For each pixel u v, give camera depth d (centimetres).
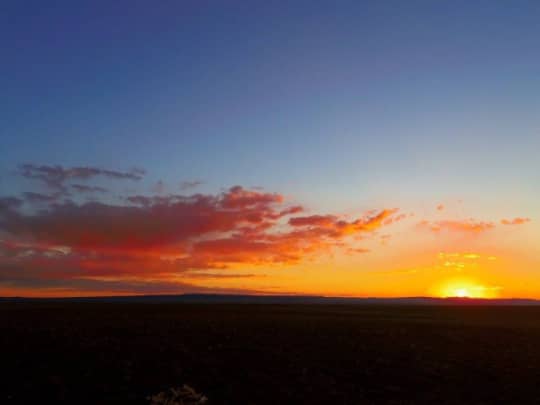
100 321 5612
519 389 2980
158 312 7575
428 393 2919
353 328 5375
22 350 3653
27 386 2888
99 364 3334
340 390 2962
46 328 4712
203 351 3794
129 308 8625
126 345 3916
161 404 2509
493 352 4038
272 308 9788
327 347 4084
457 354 3919
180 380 3056
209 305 10800
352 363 3556
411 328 5531
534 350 4178
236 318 6412
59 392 2798
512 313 9362
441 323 6341
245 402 2725
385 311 9519
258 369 3347
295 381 3109
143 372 3186
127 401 2688
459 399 2808
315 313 8150
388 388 3002
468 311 9912
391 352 3934
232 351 3822
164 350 3778
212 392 2878
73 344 3878
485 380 3172
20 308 8444
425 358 3741
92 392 2816
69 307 8925
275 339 4397
